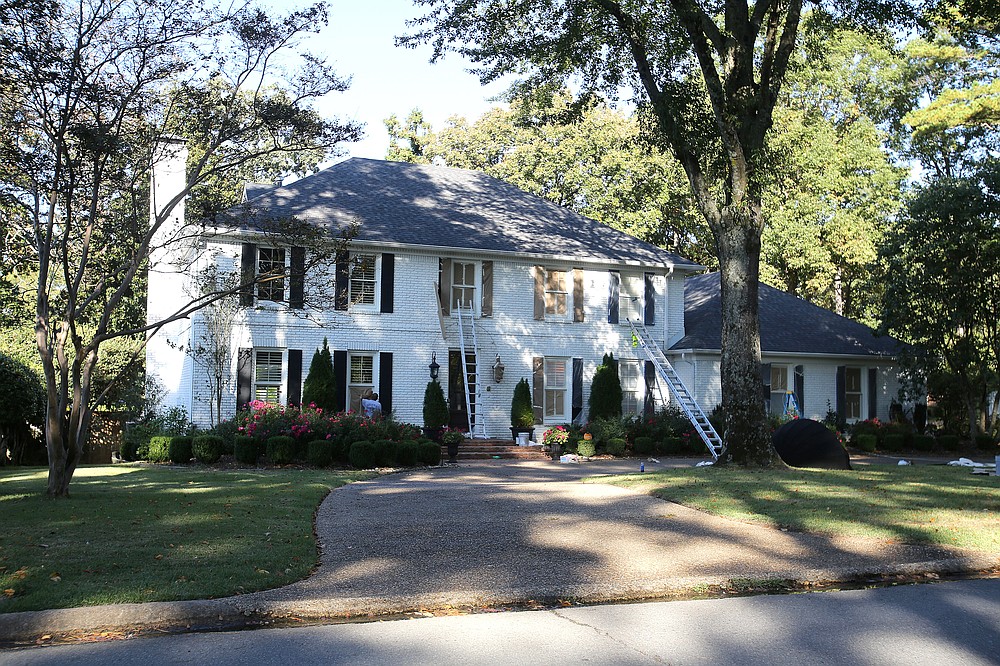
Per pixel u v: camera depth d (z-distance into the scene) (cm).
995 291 2809
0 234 1270
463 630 659
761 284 3641
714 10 1853
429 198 2930
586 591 779
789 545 989
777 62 1789
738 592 813
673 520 1148
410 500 1337
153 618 662
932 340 2891
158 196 2359
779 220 3756
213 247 2330
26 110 1193
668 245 4553
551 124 4084
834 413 3084
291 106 1333
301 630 654
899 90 3975
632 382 2905
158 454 2131
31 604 666
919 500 1268
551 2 1912
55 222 1301
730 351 1795
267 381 2450
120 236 1368
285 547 916
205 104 1312
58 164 1185
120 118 1231
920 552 952
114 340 2770
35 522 1009
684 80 1880
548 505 1280
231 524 1027
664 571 861
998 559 927
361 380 2559
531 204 3144
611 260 2861
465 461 2348
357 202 2752
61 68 1152
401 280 2611
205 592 720
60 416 1250
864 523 1090
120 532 955
